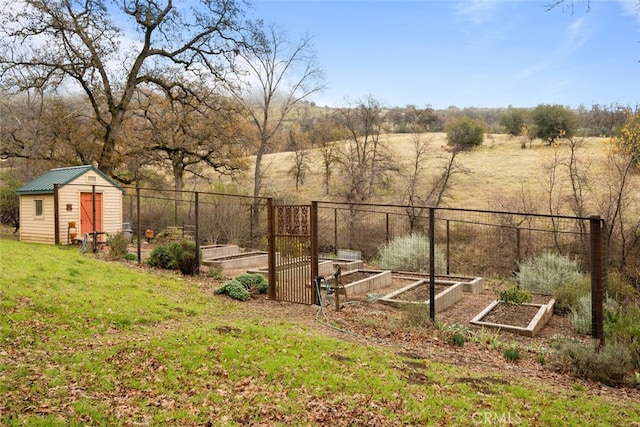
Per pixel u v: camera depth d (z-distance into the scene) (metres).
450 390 5.96
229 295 11.45
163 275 13.02
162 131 26.78
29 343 6.38
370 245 23.27
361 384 5.94
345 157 35.50
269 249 11.62
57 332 6.96
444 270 17.86
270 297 11.58
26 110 24.81
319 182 39.38
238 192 31.02
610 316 8.38
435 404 5.48
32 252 13.27
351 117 33.69
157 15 23.80
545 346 8.71
